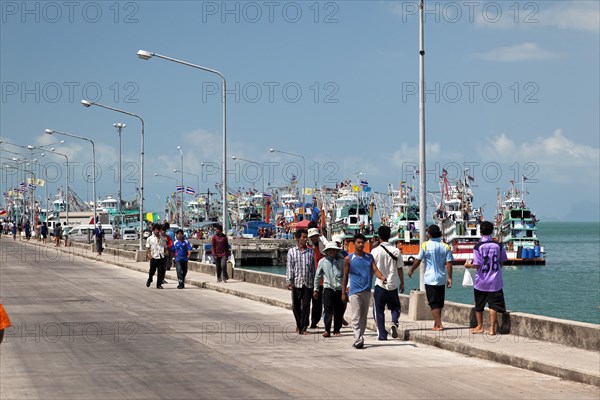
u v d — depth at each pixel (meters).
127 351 22.98
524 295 97.25
